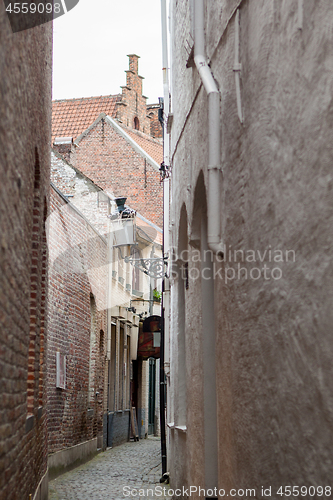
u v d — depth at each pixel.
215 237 5.54
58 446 13.03
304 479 3.28
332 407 2.92
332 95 2.94
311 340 3.19
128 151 28.72
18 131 4.40
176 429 9.36
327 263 2.99
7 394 4.24
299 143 3.41
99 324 18.33
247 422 4.55
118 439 22.38
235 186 5.05
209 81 5.82
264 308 4.11
